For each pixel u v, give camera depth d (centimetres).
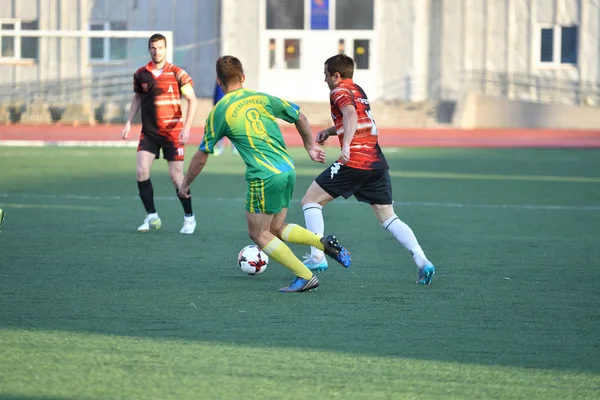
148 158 2473
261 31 9294
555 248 2347
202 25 9412
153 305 1588
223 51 9250
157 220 2514
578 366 1261
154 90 2448
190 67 9438
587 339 1408
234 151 5647
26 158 4978
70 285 1748
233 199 3344
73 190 3506
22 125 8119
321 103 8969
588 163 5297
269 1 9306
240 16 9262
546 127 8962
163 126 2455
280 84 9350
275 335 1395
